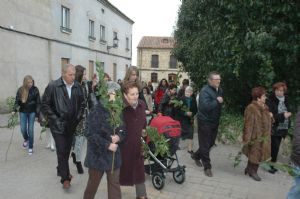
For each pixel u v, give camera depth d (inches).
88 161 161.2
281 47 304.0
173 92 322.0
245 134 240.7
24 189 211.3
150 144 215.8
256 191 220.5
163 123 221.1
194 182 233.5
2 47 545.0
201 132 249.1
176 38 714.2
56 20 724.7
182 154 314.3
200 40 428.5
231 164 282.4
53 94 209.0
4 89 551.5
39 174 241.1
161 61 1967.3
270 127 242.7
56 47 722.8
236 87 400.8
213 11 360.2
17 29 583.8
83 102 221.1
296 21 304.8
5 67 553.6
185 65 607.5
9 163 268.1
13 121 319.0
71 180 228.4
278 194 215.9
